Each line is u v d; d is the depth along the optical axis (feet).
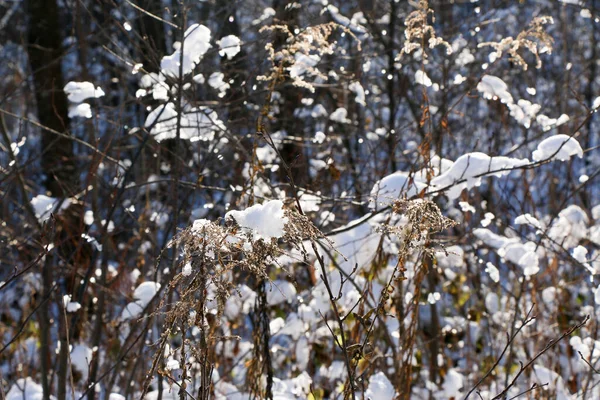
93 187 13.05
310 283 15.15
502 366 14.71
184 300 6.46
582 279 14.98
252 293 13.28
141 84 14.40
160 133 12.23
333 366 12.51
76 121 22.44
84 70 14.64
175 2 15.24
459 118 22.40
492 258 18.60
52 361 14.05
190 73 12.14
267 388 9.76
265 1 23.89
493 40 25.70
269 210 6.54
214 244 6.36
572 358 14.76
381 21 22.22
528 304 14.85
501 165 10.94
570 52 31.50
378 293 11.95
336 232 11.44
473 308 16.46
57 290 11.68
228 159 16.94
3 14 37.11
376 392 9.96
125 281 14.46
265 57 12.85
